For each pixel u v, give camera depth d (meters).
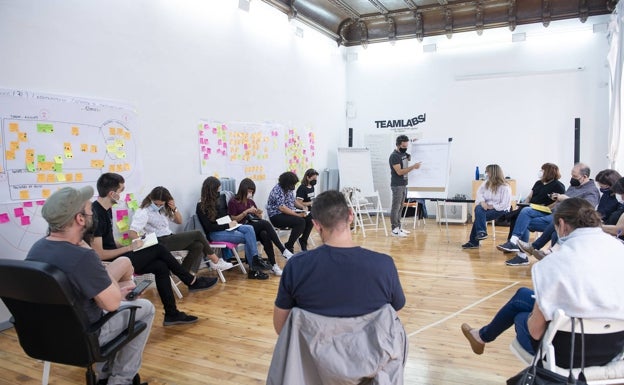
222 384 2.25
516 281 3.96
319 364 1.30
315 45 7.14
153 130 4.13
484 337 2.19
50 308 1.65
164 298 3.06
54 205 1.66
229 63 5.15
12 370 2.42
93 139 3.54
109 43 3.68
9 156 2.95
